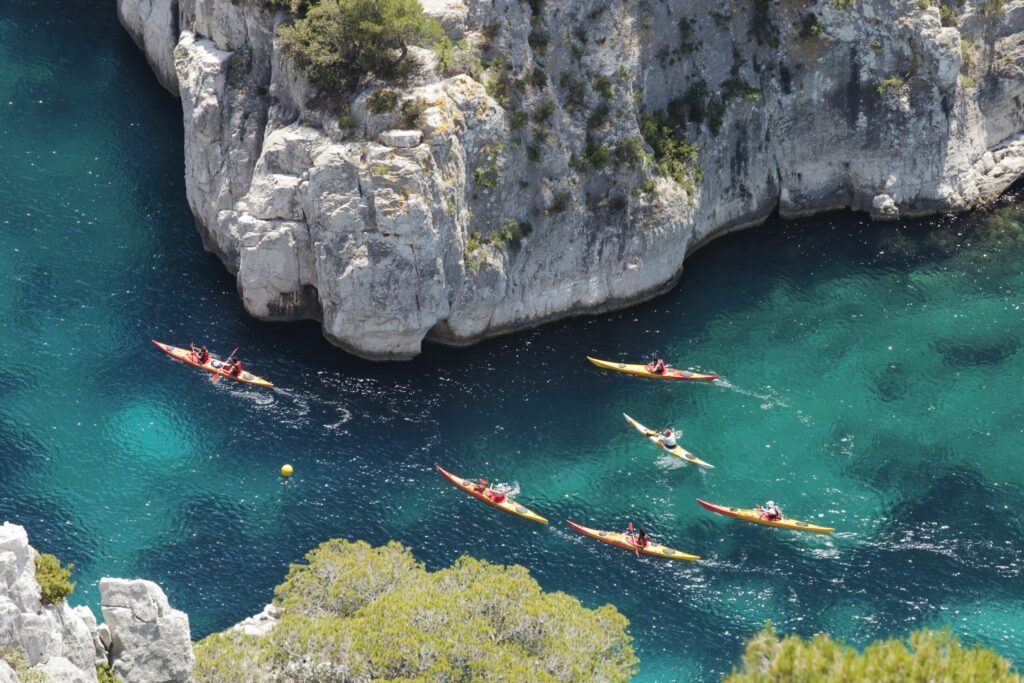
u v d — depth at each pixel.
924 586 82.06
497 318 99.75
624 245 101.81
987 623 80.00
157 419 89.81
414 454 89.50
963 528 85.62
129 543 81.56
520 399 94.56
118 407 90.38
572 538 84.38
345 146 93.75
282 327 98.44
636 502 86.94
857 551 84.00
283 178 95.62
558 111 99.69
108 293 98.50
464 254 96.94
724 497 87.44
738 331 100.50
